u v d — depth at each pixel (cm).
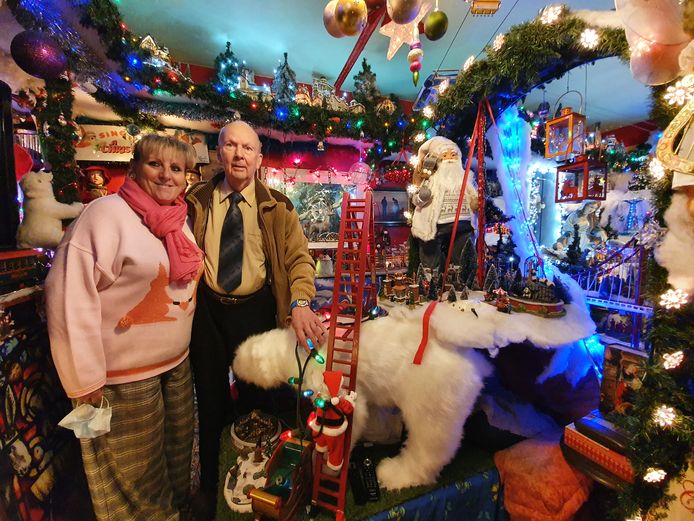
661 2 73
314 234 291
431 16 141
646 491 97
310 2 208
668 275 89
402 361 112
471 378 109
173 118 247
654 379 90
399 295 155
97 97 210
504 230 201
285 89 244
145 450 114
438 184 174
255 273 138
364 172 316
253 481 112
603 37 110
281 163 305
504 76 146
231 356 143
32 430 116
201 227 135
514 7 212
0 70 157
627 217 364
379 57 284
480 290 162
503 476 125
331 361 105
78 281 96
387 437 134
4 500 101
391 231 369
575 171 187
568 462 120
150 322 109
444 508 114
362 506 107
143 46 188
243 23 231
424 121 209
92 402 100
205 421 144
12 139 116
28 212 128
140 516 114
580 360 151
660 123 90
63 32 149
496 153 183
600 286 215
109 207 104
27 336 116
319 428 97
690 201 81
